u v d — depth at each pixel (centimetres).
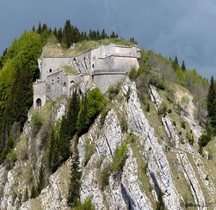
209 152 18475
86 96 18975
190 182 17138
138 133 17788
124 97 18650
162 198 16388
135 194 16262
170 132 18512
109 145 17775
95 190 17075
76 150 18312
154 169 16750
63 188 17550
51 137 18888
